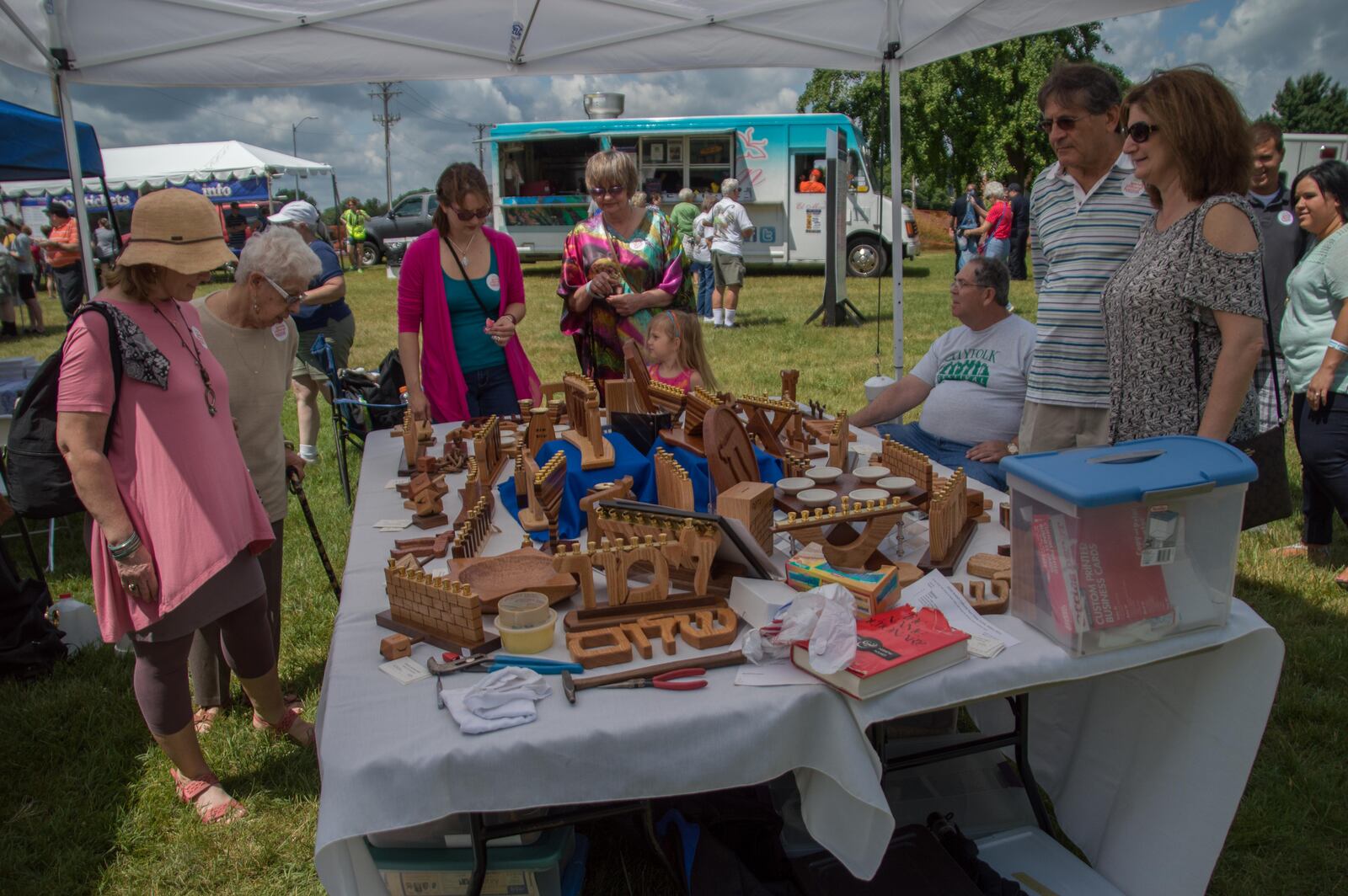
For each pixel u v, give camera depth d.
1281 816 2.45
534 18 4.43
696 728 1.48
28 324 13.61
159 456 2.08
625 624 1.76
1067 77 2.52
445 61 4.64
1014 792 2.34
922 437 3.66
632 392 2.83
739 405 2.69
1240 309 2.00
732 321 10.85
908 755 2.14
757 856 2.05
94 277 4.53
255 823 2.53
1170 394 2.16
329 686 1.64
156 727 2.45
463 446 3.05
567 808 1.85
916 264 19.97
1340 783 2.57
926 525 2.26
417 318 3.69
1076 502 1.53
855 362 8.59
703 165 16.06
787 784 2.32
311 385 5.59
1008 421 3.46
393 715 1.53
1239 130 2.01
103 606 2.16
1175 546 1.64
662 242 3.89
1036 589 1.71
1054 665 1.62
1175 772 1.89
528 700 1.53
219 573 2.29
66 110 4.26
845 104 24.92
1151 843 1.94
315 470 5.67
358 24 4.36
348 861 1.51
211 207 2.12
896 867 2.01
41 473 2.11
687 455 2.45
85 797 2.71
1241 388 2.02
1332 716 2.86
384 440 3.49
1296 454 5.37
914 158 23.56
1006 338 3.48
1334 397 3.49
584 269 3.89
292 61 4.46
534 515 2.32
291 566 4.28
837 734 1.52
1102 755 2.14
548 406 3.29
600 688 1.57
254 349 2.64
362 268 22.92
